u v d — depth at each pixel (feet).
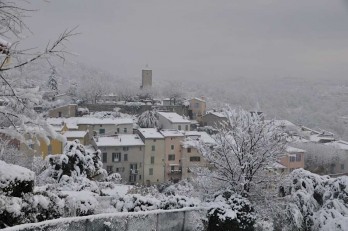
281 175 46.34
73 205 33.58
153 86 317.63
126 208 39.14
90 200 35.17
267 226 42.93
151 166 160.04
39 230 23.48
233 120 47.29
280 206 45.32
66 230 25.08
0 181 26.63
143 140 160.35
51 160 58.75
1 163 28.55
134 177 157.99
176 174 161.58
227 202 41.96
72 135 150.82
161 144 160.56
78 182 53.36
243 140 45.14
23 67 25.31
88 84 258.98
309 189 47.91
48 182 55.06
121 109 231.91
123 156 156.46
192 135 166.61
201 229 36.73
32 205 28.19
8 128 26.61
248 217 40.98
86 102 243.40
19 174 27.96
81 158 57.57
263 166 45.60
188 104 249.55
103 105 229.25
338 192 47.29
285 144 46.57
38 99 27.02
